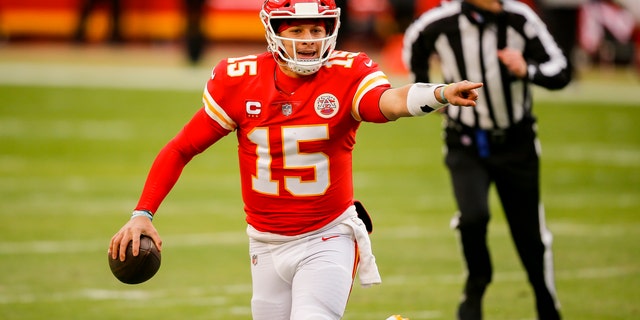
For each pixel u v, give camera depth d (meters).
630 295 22.50
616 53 70.25
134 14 75.88
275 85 13.85
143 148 42.72
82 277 23.80
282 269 14.28
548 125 50.16
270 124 13.84
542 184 37.03
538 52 19.52
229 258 25.84
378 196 34.50
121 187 35.22
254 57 14.20
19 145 42.78
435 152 43.88
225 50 74.81
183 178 37.53
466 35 19.56
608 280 23.88
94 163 39.53
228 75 14.03
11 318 20.23
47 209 31.53
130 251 13.74
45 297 21.95
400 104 13.02
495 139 19.47
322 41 13.55
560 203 33.75
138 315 20.67
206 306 21.42
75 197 33.41
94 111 51.44
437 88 12.65
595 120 51.78
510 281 23.95
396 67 61.50
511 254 26.88
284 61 13.71
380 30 73.38
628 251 27.02
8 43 75.81
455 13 19.70
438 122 52.53
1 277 23.64
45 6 75.31
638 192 35.72
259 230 14.41
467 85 12.33
